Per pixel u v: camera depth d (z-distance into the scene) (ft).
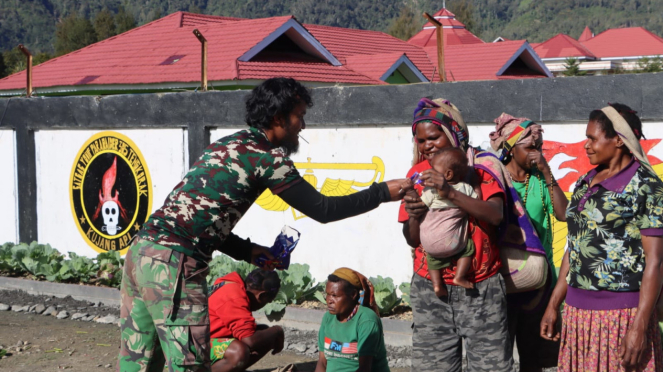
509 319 13.29
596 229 11.53
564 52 184.24
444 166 11.66
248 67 49.75
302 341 21.09
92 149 30.32
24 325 23.52
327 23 511.81
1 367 19.10
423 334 12.66
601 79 19.49
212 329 16.62
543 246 13.60
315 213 11.57
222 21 69.15
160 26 65.16
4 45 397.19
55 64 63.77
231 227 11.75
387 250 23.75
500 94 21.12
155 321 11.43
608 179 11.53
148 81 51.90
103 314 24.79
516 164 13.73
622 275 11.36
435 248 11.74
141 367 11.96
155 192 28.68
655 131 19.07
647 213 11.13
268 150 11.53
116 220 29.86
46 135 31.53
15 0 445.37
